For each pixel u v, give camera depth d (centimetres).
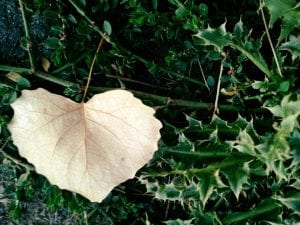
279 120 16
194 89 18
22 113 16
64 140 16
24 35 18
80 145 16
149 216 19
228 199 18
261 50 17
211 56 17
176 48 17
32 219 20
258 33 17
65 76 18
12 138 16
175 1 16
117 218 19
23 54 18
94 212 19
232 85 17
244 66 17
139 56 17
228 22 17
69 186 16
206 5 16
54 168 16
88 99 18
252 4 17
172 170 18
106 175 16
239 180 16
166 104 17
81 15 17
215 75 18
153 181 18
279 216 16
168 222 18
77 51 17
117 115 16
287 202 16
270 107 15
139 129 16
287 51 17
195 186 17
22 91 16
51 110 16
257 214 17
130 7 17
